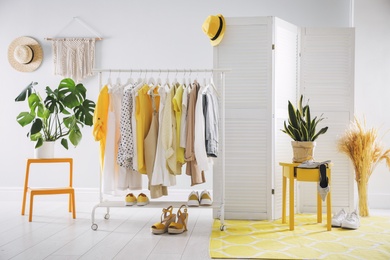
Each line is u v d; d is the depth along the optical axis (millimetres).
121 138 3330
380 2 4484
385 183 4438
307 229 3430
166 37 4734
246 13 4680
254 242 2982
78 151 4785
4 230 3363
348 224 3414
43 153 3988
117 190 3482
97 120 3379
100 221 3744
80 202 4750
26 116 4000
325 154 4145
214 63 3939
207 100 3324
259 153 3873
